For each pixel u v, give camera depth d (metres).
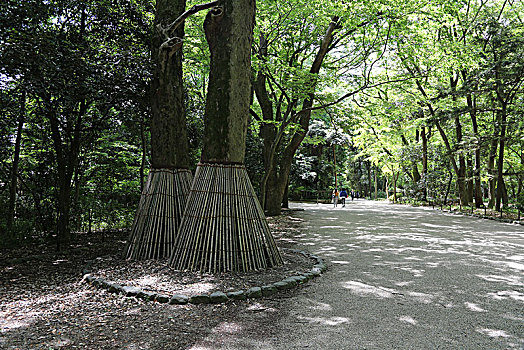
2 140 7.37
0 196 8.48
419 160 28.12
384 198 48.84
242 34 5.91
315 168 33.72
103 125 8.05
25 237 7.99
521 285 5.12
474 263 6.56
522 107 16.00
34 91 5.98
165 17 6.93
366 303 4.35
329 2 11.75
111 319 3.77
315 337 3.39
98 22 7.64
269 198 16.45
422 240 9.32
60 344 3.19
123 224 10.52
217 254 5.43
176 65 6.87
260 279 5.10
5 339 3.27
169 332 3.46
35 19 6.31
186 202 6.32
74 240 8.54
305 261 6.46
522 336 3.42
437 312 4.05
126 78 6.80
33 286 4.92
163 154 6.59
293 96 12.41
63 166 7.64
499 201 17.20
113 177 10.75
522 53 14.99
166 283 4.83
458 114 17.33
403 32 12.22
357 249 8.02
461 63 13.93
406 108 23.06
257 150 16.66
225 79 5.81
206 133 5.91
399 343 3.27
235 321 3.76
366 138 28.09
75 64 6.37
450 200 26.86
